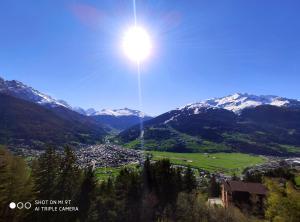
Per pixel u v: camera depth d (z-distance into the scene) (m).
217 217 94.12
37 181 77.44
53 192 81.50
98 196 94.44
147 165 113.19
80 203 86.94
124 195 98.94
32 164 82.56
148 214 95.81
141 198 98.62
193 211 95.56
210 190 150.00
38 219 70.94
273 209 83.06
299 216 75.94
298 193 82.06
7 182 63.25
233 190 108.19
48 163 83.56
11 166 66.06
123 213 94.06
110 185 102.56
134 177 103.88
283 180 136.88
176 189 106.81
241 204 104.00
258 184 112.31
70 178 90.38
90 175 95.06
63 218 78.25
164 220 92.25
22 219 64.69
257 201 102.19
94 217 87.75
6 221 60.47
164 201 100.38
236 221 92.00
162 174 108.50
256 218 93.75
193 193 111.62
